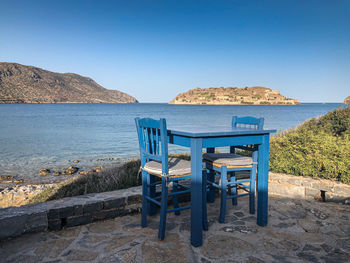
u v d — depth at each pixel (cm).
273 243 262
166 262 226
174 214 347
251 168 337
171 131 294
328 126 721
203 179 291
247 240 269
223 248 252
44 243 262
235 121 402
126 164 606
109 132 2341
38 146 1558
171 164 305
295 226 303
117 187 450
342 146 420
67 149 1454
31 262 227
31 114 6072
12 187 764
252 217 335
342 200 361
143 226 302
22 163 1114
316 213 340
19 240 269
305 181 393
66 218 298
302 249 250
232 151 396
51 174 938
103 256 237
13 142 1714
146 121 293
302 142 468
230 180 388
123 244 260
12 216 270
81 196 337
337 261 227
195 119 4153
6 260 231
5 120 4012
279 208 361
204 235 282
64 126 2978
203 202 293
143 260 229
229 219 329
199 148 259
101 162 1128
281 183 416
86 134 2183
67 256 237
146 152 303
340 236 276
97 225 308
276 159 451
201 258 233
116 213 330
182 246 256
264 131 297
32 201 446
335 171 381
